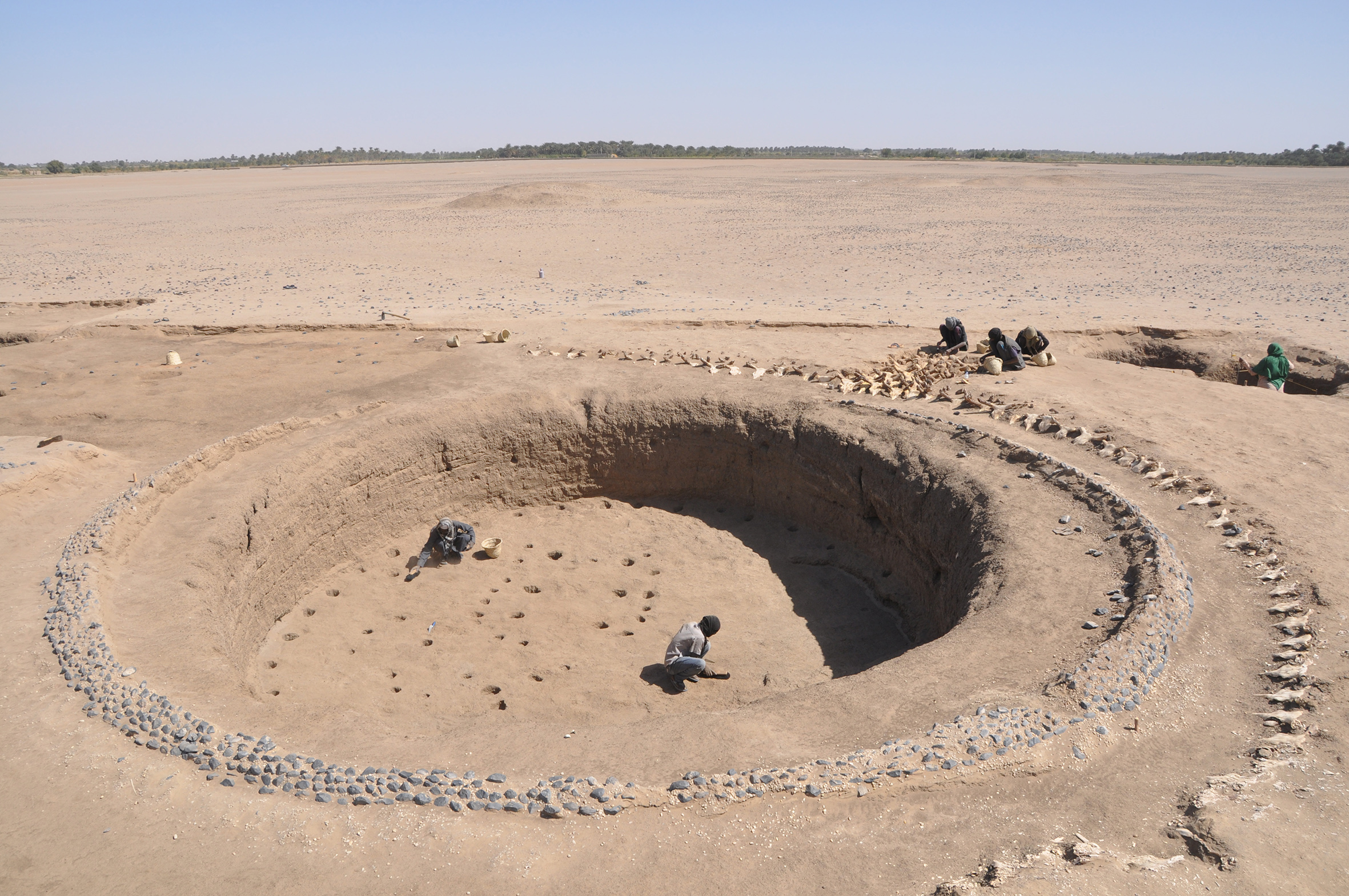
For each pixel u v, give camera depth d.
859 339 19.38
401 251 36.53
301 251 36.94
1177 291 26.19
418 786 6.60
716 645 11.95
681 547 14.84
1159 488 11.59
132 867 5.97
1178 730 7.18
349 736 7.38
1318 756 6.74
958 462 12.66
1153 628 8.34
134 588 9.87
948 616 11.21
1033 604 9.15
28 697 7.68
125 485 12.38
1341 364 17.56
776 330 20.64
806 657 11.71
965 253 35.06
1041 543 10.41
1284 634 8.42
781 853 6.01
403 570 14.01
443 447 15.24
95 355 19.02
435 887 5.77
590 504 16.47
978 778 6.64
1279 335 19.66
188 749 7.02
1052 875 5.65
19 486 11.52
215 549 10.96
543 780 6.65
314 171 134.75
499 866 5.91
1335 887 5.53
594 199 57.44
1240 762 6.78
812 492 14.98
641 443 16.20
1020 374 16.77
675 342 19.23
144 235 44.00
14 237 43.84
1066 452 12.91
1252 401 15.13
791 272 30.59
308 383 16.88
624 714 10.46
